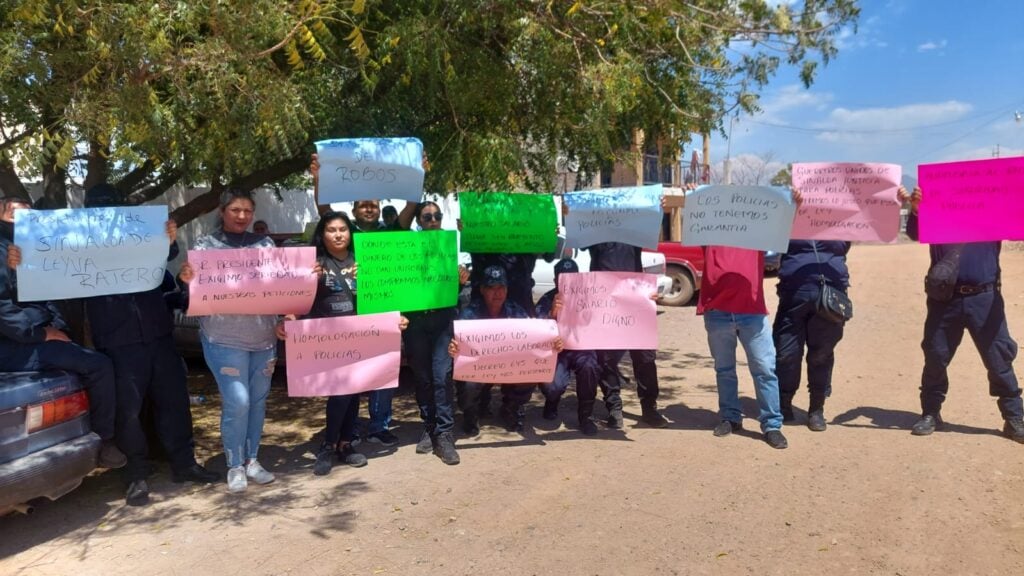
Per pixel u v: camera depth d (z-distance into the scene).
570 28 5.82
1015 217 5.04
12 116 4.77
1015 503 4.30
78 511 4.51
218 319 4.68
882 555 3.73
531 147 6.85
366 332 5.03
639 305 5.59
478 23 5.99
